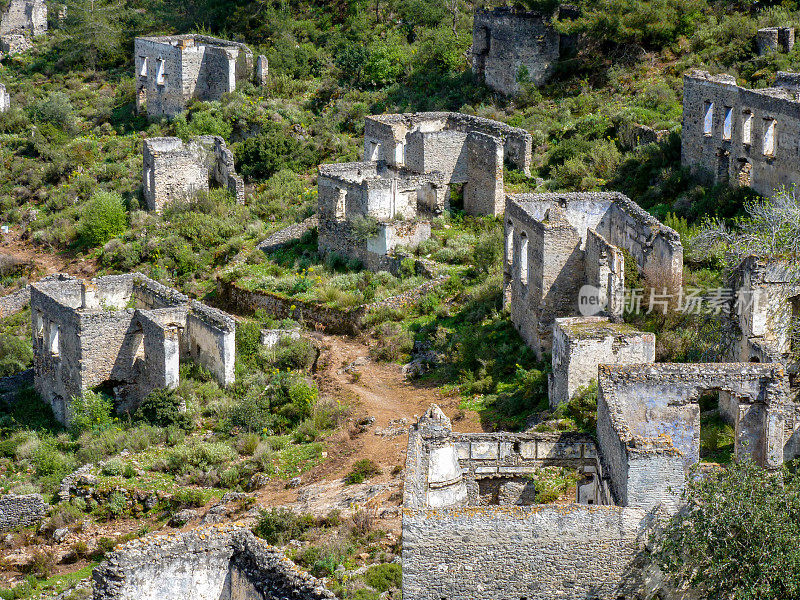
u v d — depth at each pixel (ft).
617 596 120.26
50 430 220.23
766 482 121.39
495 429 176.96
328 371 214.28
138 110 369.91
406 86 349.41
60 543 170.30
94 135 359.46
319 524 158.61
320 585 110.63
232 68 354.95
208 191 301.84
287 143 315.78
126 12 437.99
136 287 239.50
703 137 247.91
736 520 117.80
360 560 146.61
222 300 254.06
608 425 131.03
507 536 118.42
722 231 204.74
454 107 329.93
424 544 118.52
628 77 312.71
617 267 182.70
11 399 235.61
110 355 220.43
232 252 271.49
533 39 318.86
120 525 174.40
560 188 269.85
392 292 233.35
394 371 210.18
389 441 184.96
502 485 141.69
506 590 119.75
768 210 201.57
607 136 287.89
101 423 212.02
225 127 332.60
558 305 193.88
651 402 136.87
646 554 119.34
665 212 240.73
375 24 395.75
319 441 190.60
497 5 382.42
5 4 466.29
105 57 421.59
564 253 191.72
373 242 249.14
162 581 112.98
